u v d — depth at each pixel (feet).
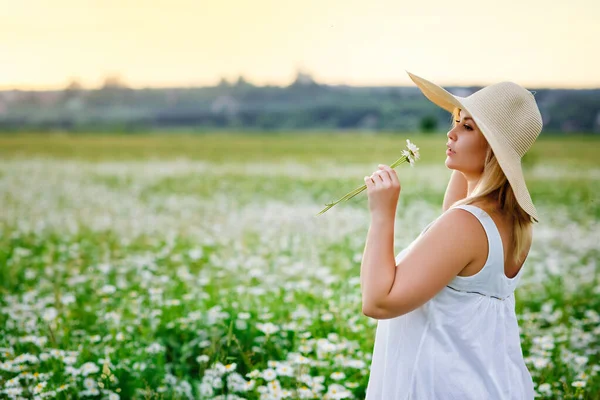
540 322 17.30
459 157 7.50
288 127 220.02
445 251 6.92
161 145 121.08
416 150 7.20
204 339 13.60
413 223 32.55
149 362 12.29
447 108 8.60
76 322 15.21
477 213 7.11
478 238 7.02
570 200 45.85
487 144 7.35
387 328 7.72
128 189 49.65
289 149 113.09
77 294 18.58
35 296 17.84
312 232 29.73
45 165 70.95
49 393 10.84
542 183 57.77
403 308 6.89
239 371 12.71
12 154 87.15
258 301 16.52
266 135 174.81
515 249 7.23
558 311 18.01
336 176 64.18
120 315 15.24
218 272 19.97
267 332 12.96
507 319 7.50
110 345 13.43
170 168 72.28
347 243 26.89
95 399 11.41
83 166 71.61
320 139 150.20
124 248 26.16
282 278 20.01
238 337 13.58
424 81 7.71
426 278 6.86
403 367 7.32
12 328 14.57
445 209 8.89
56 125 188.14
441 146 117.70
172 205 40.37
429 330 7.26
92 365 11.60
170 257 24.00
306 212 36.70
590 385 12.34
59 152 94.43
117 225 31.86
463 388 7.05
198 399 11.40
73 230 29.78
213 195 46.57
